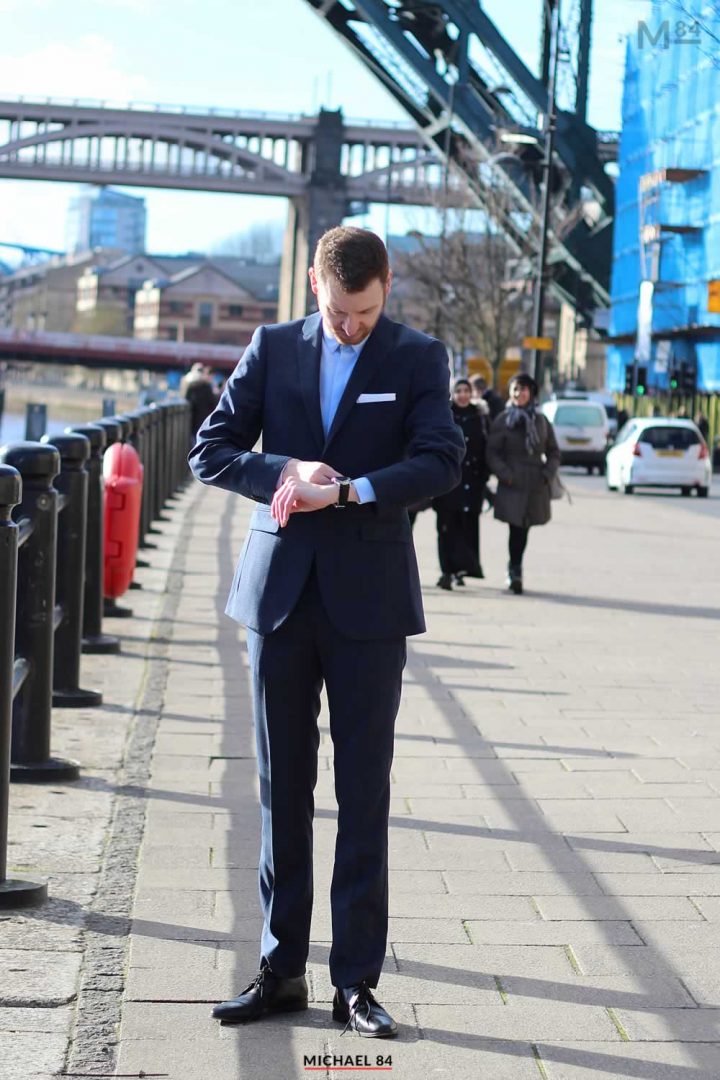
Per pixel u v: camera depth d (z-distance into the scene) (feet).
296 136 439.63
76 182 437.58
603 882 17.03
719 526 72.64
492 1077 12.07
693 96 171.22
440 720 25.61
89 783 20.83
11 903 15.66
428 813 19.74
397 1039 12.75
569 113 176.96
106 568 35.37
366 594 12.77
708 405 171.32
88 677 28.37
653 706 27.37
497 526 68.28
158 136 437.58
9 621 15.33
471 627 36.78
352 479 12.84
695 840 18.78
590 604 41.83
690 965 14.56
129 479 35.27
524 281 199.82
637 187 191.83
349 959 13.09
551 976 14.21
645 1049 12.65
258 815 19.47
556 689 28.81
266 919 13.37
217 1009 13.01
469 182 193.57
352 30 179.11
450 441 12.73
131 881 16.67
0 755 15.65
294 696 13.07
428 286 204.54
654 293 177.58
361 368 12.88
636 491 109.70
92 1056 12.22
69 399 578.66
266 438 13.14
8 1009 13.09
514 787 21.18
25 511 19.56
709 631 37.17
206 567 47.03
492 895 16.51
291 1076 11.99
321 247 12.48
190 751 22.86
